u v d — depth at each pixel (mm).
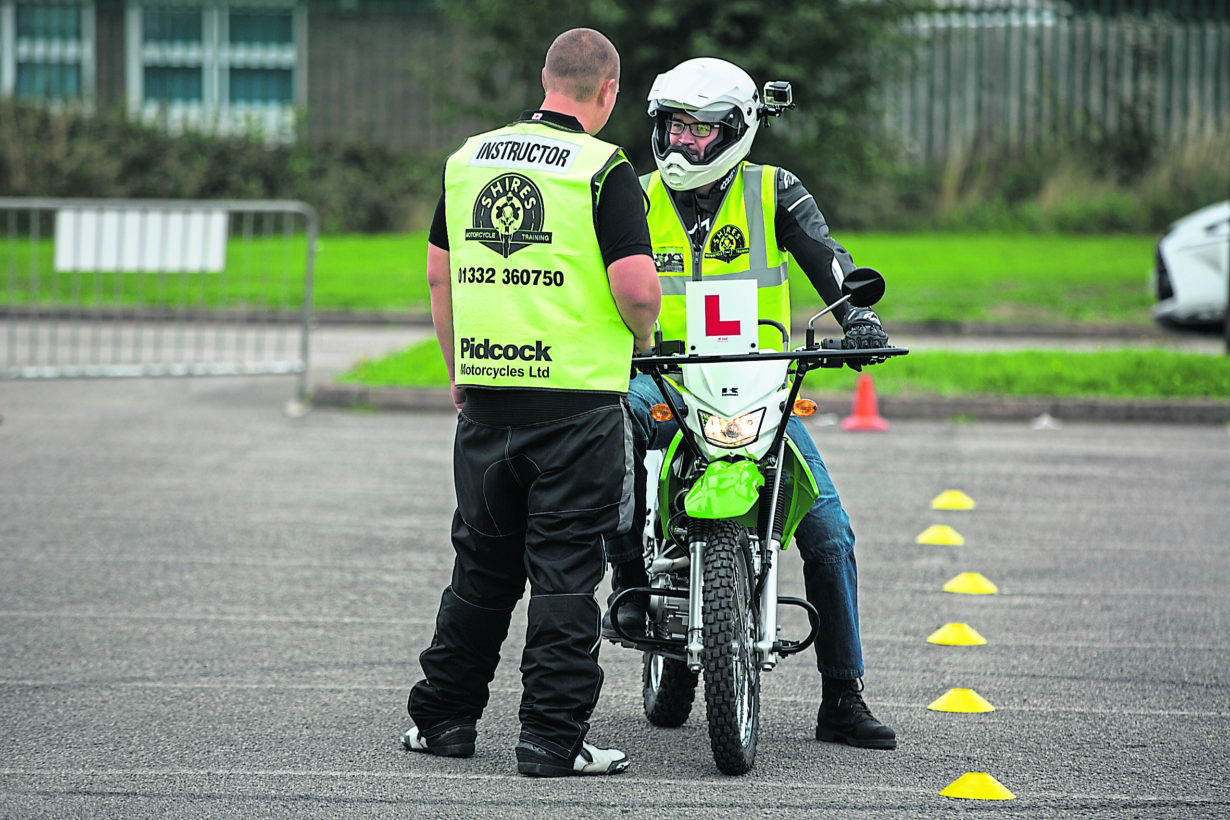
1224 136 99750
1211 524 30047
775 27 97688
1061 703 18984
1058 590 24906
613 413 15883
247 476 34625
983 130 105812
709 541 16000
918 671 20422
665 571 16281
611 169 15758
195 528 29172
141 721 17969
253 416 43688
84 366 48750
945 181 104188
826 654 17344
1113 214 99250
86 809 14969
